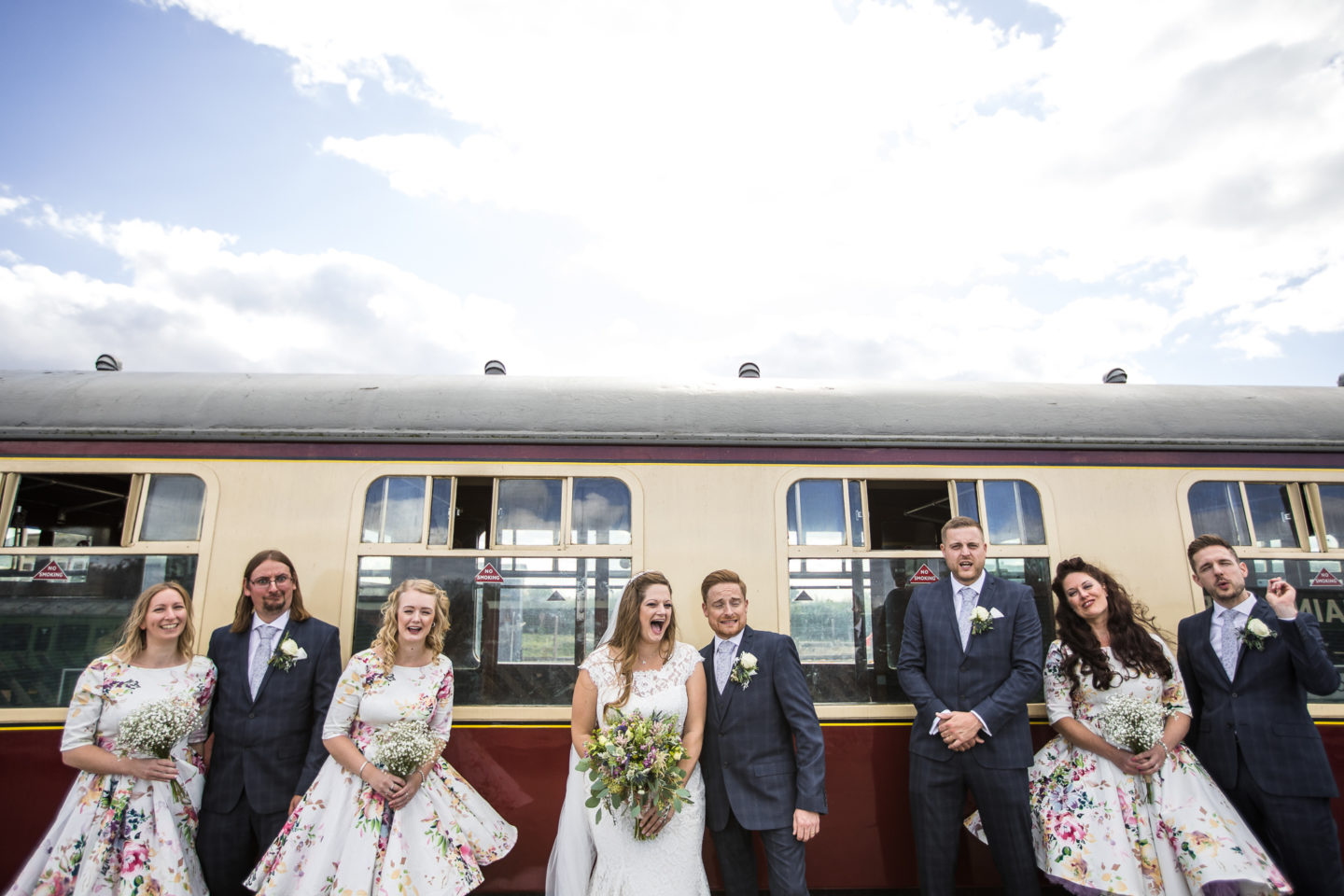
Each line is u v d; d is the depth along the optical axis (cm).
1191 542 401
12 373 435
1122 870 329
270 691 345
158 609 332
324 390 427
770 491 414
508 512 407
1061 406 440
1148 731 328
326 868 312
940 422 427
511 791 382
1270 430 431
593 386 442
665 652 336
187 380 433
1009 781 342
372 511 404
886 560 413
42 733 369
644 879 315
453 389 434
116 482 425
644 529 406
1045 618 410
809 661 401
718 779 337
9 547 386
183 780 335
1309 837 340
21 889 311
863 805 389
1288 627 343
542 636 396
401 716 330
